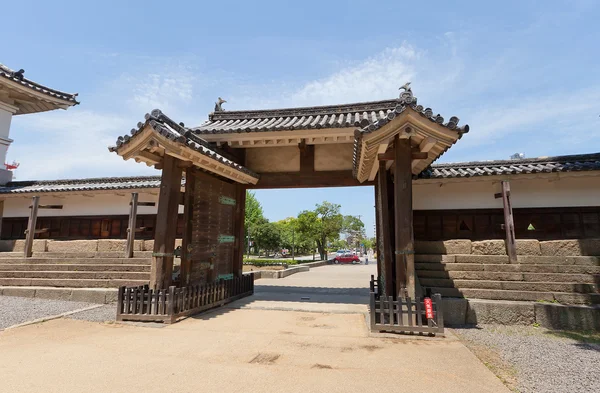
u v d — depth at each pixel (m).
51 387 3.20
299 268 23.25
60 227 12.05
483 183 8.74
